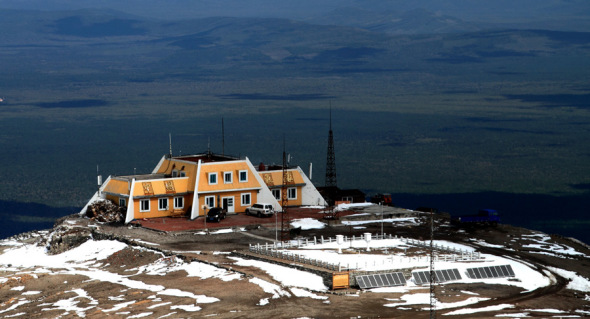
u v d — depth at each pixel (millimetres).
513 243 179750
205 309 127562
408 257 154875
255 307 127750
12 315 130875
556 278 149875
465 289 139375
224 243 174750
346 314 123688
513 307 128875
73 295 140000
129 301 134250
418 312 124375
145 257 163875
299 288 137000
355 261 150375
